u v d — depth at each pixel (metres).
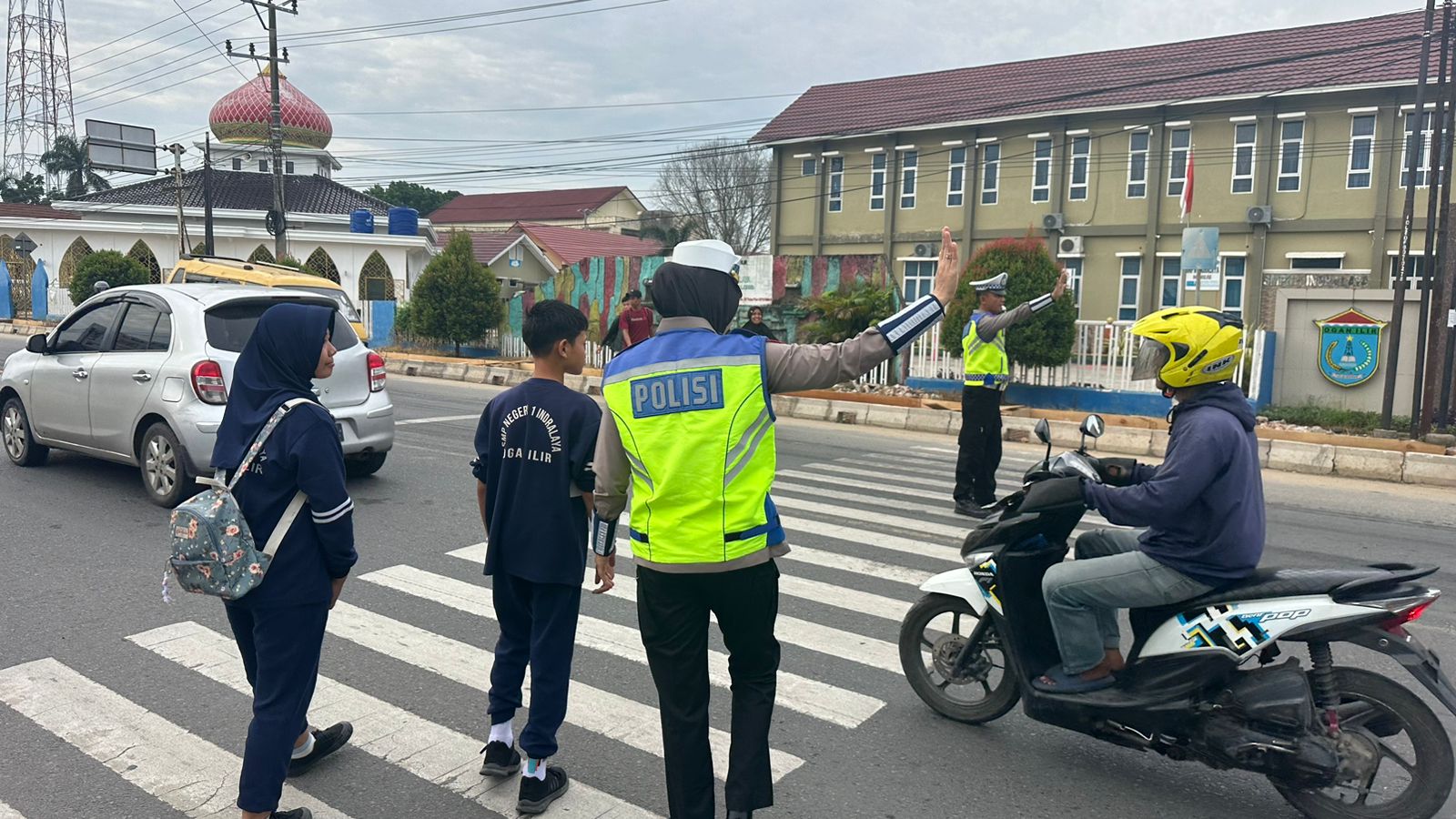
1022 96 33.59
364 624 5.22
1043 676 3.83
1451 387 13.93
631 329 13.52
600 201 66.44
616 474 2.98
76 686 4.37
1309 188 28.34
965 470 8.14
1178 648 3.47
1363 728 3.36
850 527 7.63
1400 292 13.15
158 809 3.38
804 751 3.92
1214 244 18.11
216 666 4.62
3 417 9.37
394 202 78.19
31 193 62.28
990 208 33.44
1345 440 12.66
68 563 6.19
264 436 3.05
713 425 2.75
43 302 33.28
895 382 17.38
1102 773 3.79
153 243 34.84
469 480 9.13
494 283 22.97
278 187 28.17
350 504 3.15
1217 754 3.40
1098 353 15.41
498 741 3.63
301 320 3.14
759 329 13.13
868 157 35.81
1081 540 3.99
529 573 3.38
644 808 3.44
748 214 56.28
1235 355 3.36
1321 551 7.54
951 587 4.10
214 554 2.94
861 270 18.88
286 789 3.53
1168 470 3.36
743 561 2.76
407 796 3.50
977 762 3.86
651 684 4.52
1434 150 12.41
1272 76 29.03
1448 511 9.46
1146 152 30.67
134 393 7.72
